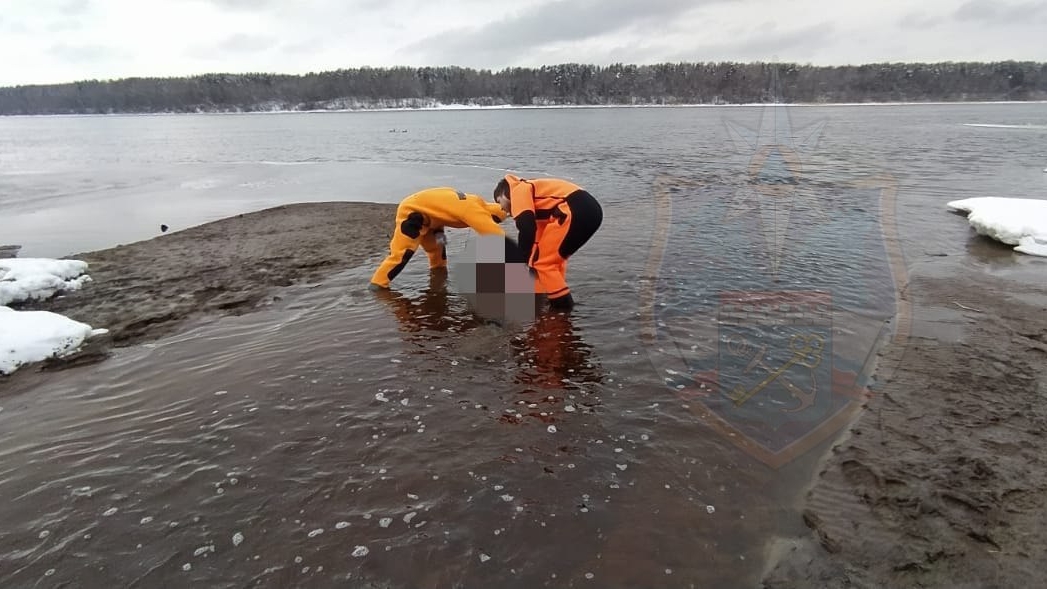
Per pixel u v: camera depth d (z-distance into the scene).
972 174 16.36
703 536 2.84
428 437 3.67
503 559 2.68
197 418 3.96
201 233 10.56
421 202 6.66
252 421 3.89
